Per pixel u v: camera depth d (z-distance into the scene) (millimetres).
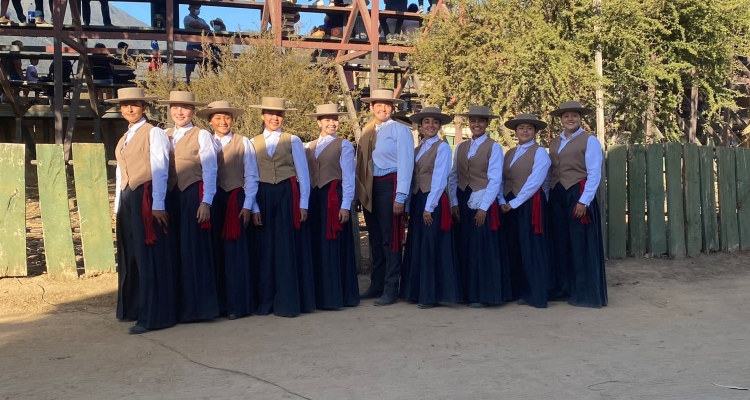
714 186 8586
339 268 6012
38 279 6555
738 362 4512
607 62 10289
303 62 10438
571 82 9906
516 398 3826
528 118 6188
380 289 6512
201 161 5414
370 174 6203
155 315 5219
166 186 5254
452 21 10609
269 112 5801
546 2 10047
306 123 9867
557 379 4145
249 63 9875
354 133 11250
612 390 3967
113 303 5969
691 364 4461
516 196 6184
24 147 6480
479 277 6113
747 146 14688
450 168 6180
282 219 5730
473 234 6156
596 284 6125
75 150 6586
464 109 10477
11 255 6508
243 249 5684
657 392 3941
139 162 5227
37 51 12969
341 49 13000
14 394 3844
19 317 5555
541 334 5191
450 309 6059
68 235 6586
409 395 3859
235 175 5668
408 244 6285
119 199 5449
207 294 5469
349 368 4324
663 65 10602
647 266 7742
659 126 12086
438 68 10711
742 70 14000
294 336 5090
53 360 4465
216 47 12930
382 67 14289
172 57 12477
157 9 13000
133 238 5234
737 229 8703
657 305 6238
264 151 5754
